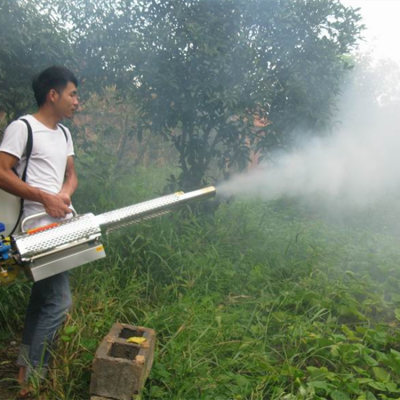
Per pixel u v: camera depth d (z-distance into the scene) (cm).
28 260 270
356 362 340
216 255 465
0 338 364
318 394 307
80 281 395
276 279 472
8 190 282
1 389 309
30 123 290
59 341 308
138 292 415
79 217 287
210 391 297
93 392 276
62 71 296
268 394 309
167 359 323
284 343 362
